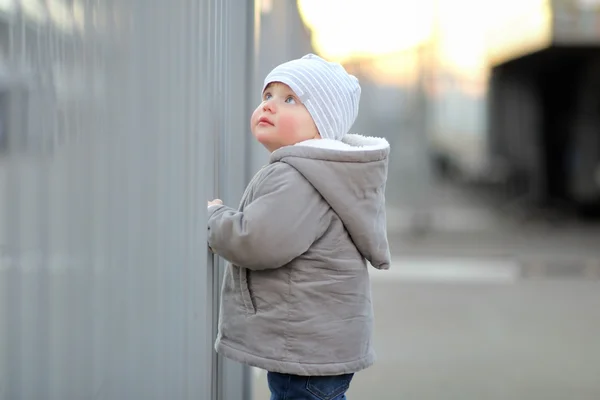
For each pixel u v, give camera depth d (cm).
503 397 356
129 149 176
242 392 241
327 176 183
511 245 978
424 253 898
